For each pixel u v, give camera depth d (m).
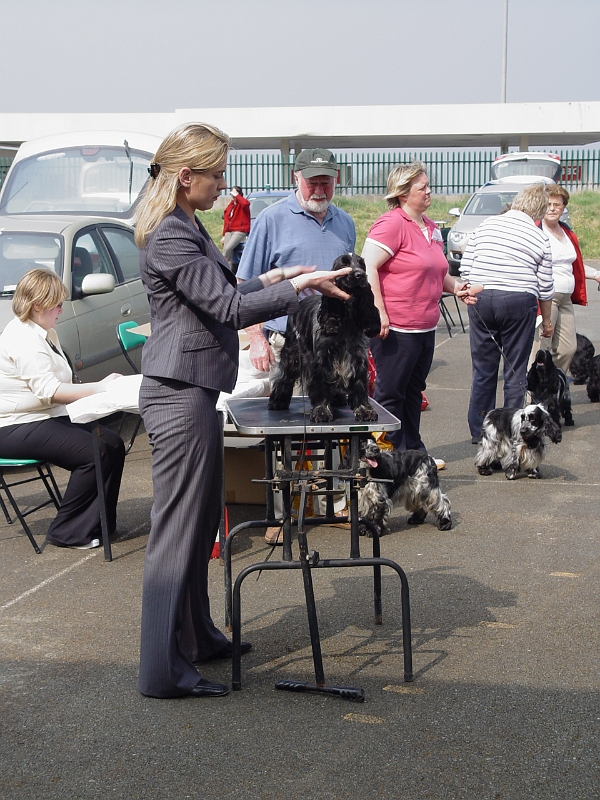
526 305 7.02
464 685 3.60
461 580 4.75
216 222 28.17
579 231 26.42
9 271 7.64
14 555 5.28
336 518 3.73
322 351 3.67
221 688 3.56
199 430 3.38
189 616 3.76
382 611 4.35
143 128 27.17
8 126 26.75
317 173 4.98
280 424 3.63
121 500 6.29
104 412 5.05
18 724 3.37
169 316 3.36
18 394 5.29
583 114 27.44
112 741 3.24
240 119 27.83
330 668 3.78
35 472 7.14
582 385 10.23
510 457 6.61
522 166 22.09
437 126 27.72
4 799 2.90
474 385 7.53
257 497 5.98
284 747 3.17
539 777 2.96
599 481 6.59
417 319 5.86
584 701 3.46
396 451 5.55
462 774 2.99
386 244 5.74
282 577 4.85
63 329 7.40
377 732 3.26
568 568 4.89
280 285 3.33
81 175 10.55
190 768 3.05
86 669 3.81
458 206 30.81
